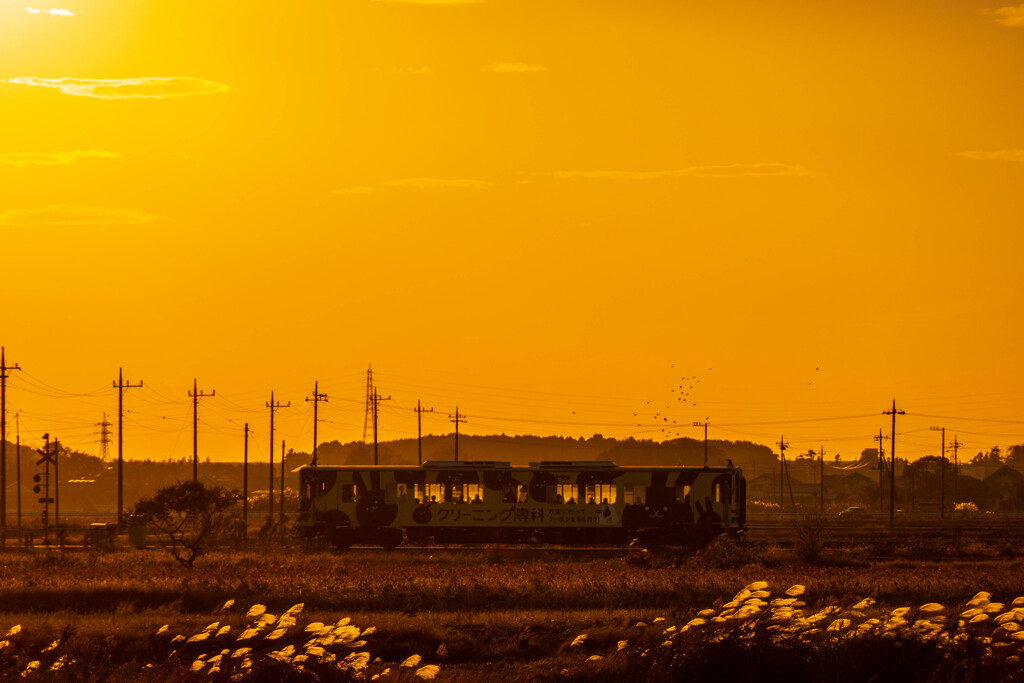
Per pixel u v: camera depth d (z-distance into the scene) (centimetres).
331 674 5347
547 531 14800
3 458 18850
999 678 5416
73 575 10394
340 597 8725
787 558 12975
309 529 14825
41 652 6431
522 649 6894
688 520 14688
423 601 8675
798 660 5609
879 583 9388
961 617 5934
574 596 8825
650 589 9100
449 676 5844
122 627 7306
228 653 5631
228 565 11975
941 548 14612
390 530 14812
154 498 13312
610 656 6047
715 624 5838
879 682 5516
